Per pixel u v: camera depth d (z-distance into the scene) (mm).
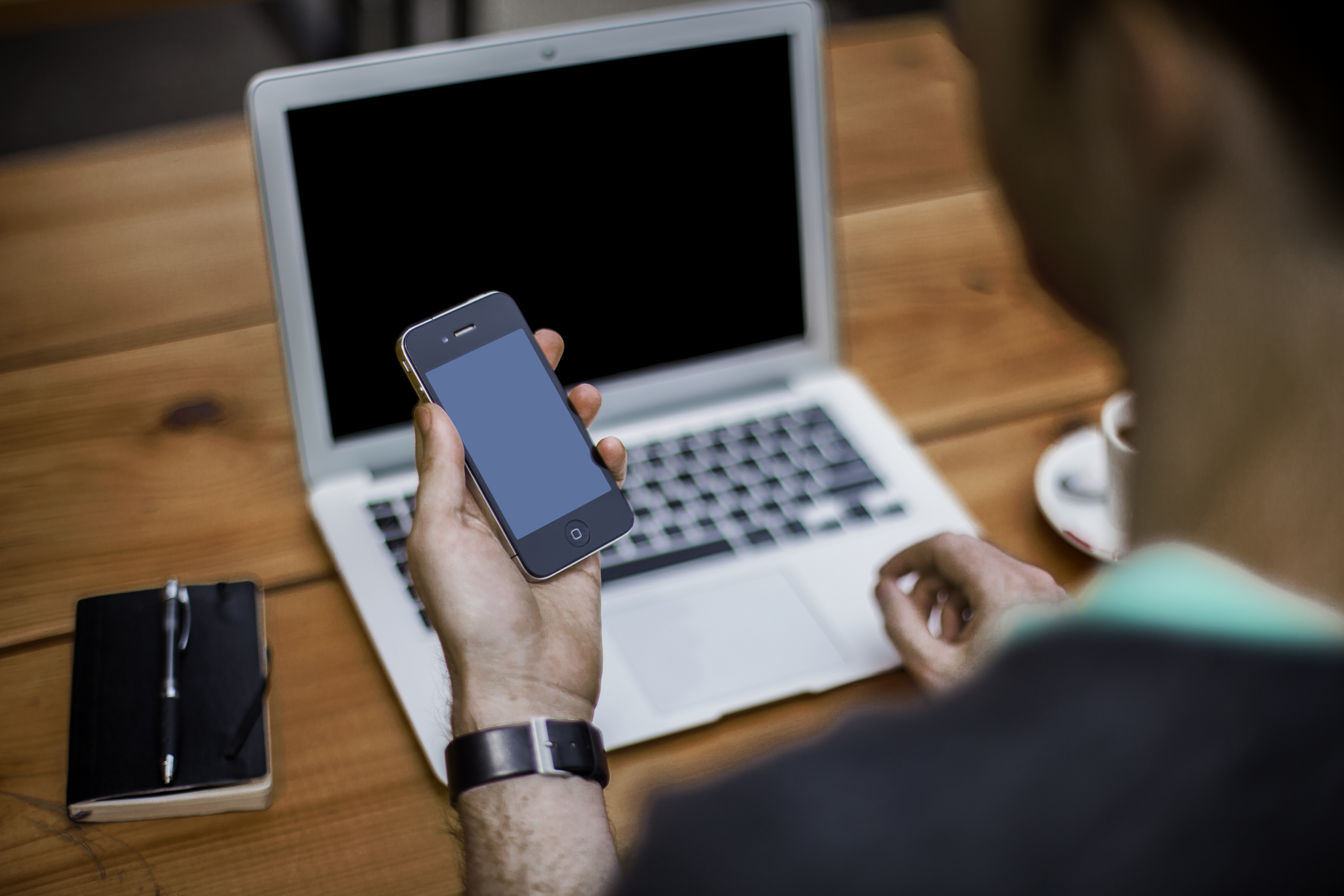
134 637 845
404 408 1006
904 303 1244
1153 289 323
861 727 275
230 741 792
